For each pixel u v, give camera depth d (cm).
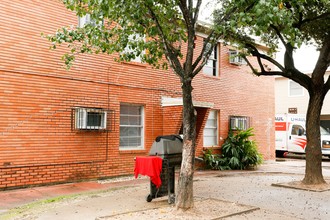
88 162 1185
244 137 1670
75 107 1152
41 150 1071
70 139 1141
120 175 1274
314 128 1110
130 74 1316
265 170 1606
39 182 1064
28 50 1056
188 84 727
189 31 744
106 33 820
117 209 785
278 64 1155
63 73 1130
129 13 743
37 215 745
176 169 1509
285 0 672
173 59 747
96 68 1214
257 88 1916
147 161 775
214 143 1694
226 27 745
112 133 1254
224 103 1712
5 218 728
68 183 1128
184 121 738
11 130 1010
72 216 730
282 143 2389
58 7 1132
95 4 735
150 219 679
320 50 1182
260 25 591
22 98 1037
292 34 643
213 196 936
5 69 1005
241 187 1085
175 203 743
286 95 2958
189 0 749
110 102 1248
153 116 1388
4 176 993
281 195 957
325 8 1093
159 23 798
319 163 1105
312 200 895
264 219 700
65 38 824
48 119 1090
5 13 1015
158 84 1412
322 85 1110
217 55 1708
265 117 1966
